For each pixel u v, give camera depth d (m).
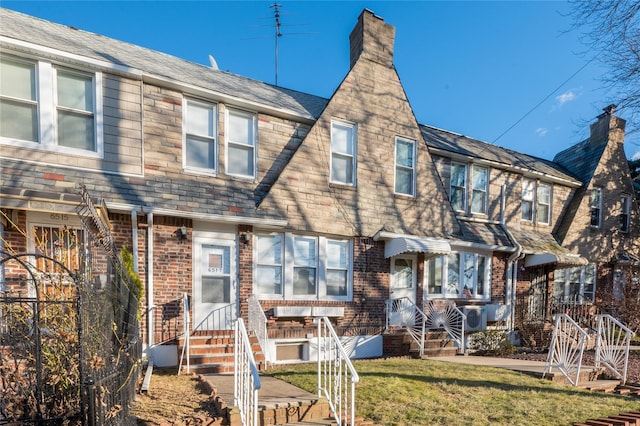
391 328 10.73
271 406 4.95
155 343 7.84
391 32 11.49
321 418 5.18
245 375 4.73
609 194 16.89
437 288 12.13
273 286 9.48
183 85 8.61
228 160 9.33
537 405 6.04
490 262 13.27
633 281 15.47
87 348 3.67
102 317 4.00
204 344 8.09
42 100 7.24
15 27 7.59
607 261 16.50
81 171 7.52
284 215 9.38
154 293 7.93
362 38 10.99
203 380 6.41
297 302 9.58
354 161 10.58
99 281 4.39
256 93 10.45
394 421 5.09
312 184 9.87
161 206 7.94
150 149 8.33
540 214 15.57
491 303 13.09
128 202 7.60
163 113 8.53
